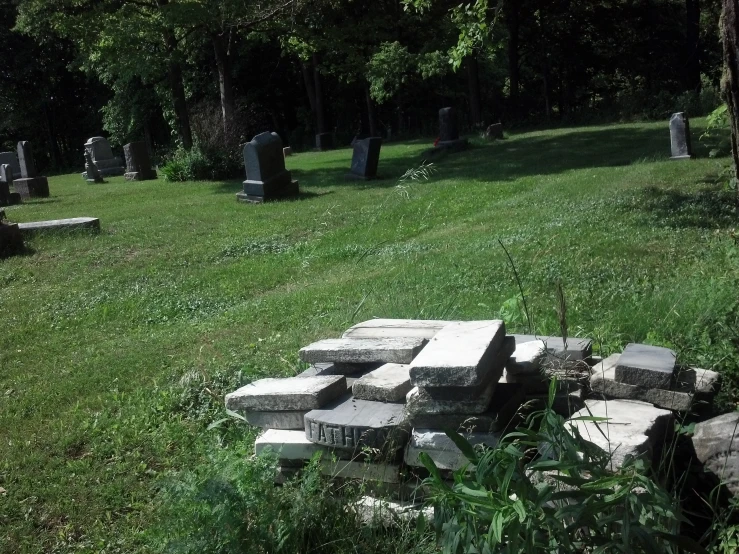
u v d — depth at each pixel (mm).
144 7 32125
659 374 4148
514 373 4266
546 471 3377
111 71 33781
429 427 3816
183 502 3703
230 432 5461
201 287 11953
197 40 33594
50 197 25328
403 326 5535
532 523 2887
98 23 29250
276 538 3562
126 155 30797
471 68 44000
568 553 2875
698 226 12117
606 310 7422
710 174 17391
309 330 8234
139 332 9633
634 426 3781
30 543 4473
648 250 10586
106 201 23078
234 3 27438
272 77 53625
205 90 51250
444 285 9523
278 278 12211
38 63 53875
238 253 14406
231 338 8414
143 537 4270
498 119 48188
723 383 5301
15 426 6344
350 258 13180
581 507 2883
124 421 6098
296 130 53719
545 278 9367
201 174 27797
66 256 14266
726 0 5227
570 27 46500
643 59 46844
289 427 4285
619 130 32812
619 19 45719
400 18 33812
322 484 3971
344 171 27953
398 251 13156
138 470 5230
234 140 28516
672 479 3859
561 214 14422
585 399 4320
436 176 23250
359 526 3748
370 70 31375
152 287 12023
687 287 7754
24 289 12102
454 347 3926
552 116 47531
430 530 3605
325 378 4445
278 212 18578
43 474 5305
